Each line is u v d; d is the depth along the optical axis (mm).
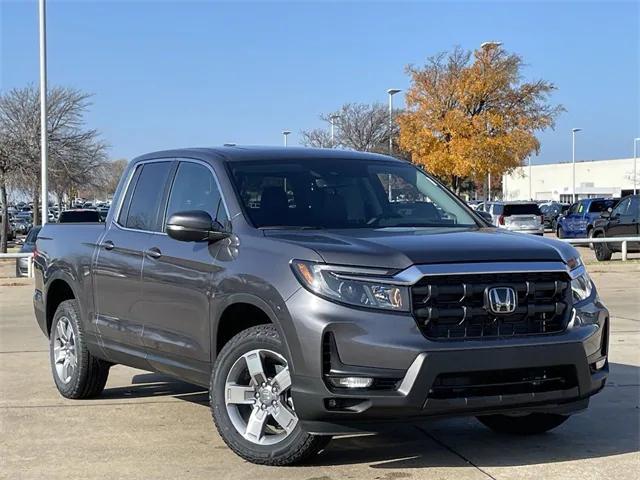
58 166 38531
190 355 5699
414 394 4543
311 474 5059
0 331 11570
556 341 4836
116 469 5250
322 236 5219
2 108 38125
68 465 5352
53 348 7516
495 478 4977
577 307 5070
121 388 7781
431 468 5191
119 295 6488
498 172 37812
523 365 4734
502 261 4855
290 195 5879
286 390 5039
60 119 38656
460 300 4723
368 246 4875
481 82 36406
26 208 77938
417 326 4617
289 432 5055
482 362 4633
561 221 32875
